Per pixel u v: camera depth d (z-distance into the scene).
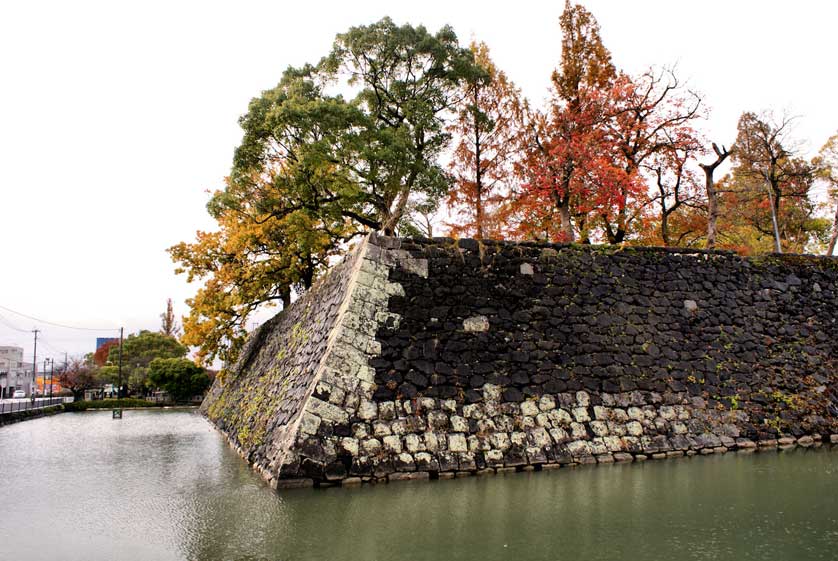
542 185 19.52
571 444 11.35
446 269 12.43
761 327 14.30
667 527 7.66
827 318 15.05
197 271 25.95
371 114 22.69
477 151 22.81
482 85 22.66
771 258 15.39
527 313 12.57
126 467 14.34
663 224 21.64
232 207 21.97
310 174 20.44
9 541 8.01
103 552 7.46
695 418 12.55
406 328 11.60
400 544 7.18
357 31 21.23
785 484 9.59
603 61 22.59
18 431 25.16
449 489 9.56
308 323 15.37
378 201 22.00
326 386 10.45
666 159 21.22
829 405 13.73
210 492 10.77
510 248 13.13
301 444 9.88
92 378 55.22
